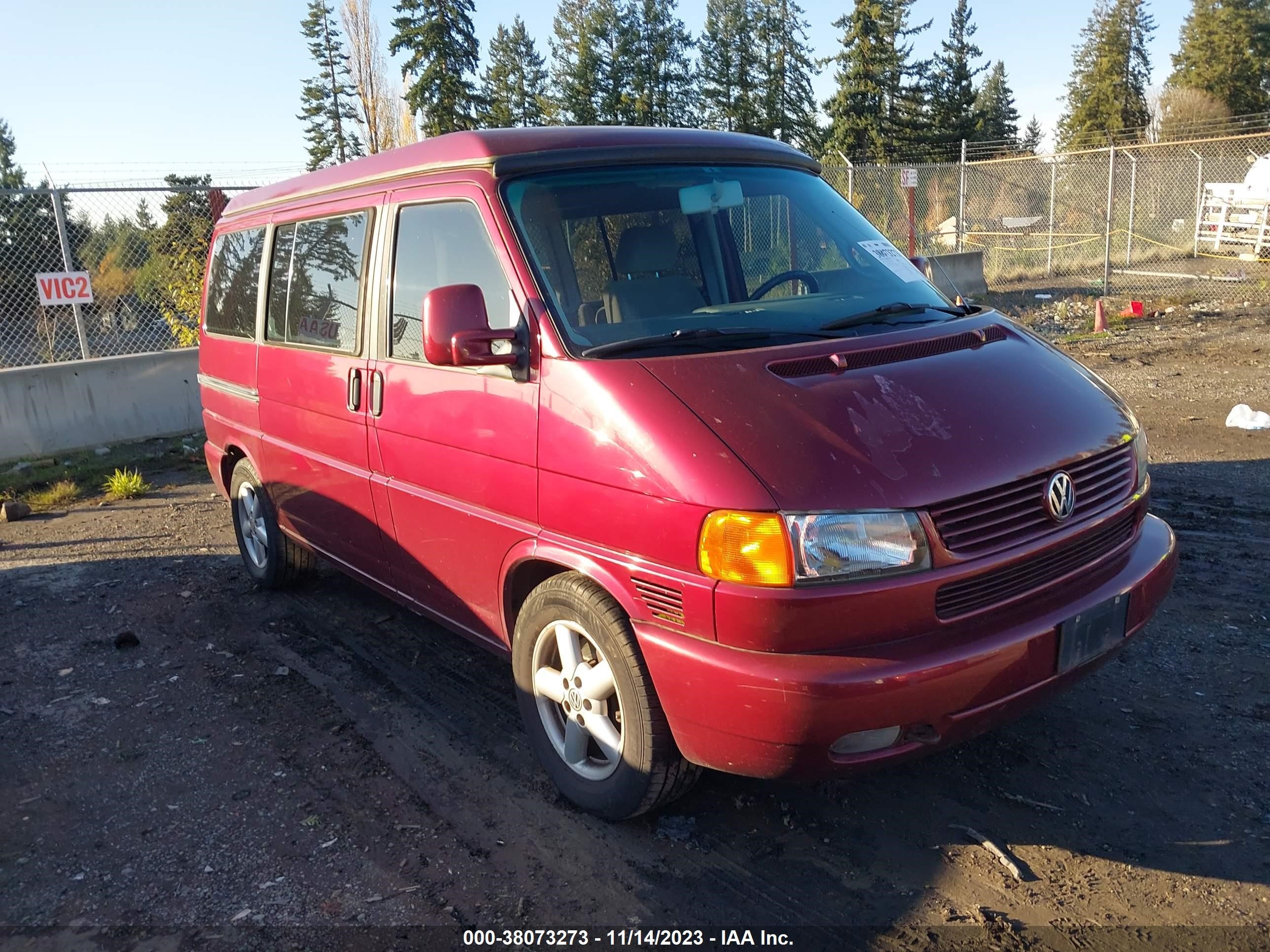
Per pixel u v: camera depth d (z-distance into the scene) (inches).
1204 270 802.2
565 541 126.8
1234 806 128.8
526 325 130.7
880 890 116.2
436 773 147.3
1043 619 114.3
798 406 113.8
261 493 220.1
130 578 249.6
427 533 156.7
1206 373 412.2
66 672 191.9
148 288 450.9
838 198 174.6
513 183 140.6
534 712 139.8
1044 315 614.9
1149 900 112.3
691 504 109.0
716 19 2089.1
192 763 153.9
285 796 142.8
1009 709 113.2
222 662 193.0
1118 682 162.9
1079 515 121.5
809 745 105.3
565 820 133.3
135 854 130.6
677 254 145.2
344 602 223.6
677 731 116.0
